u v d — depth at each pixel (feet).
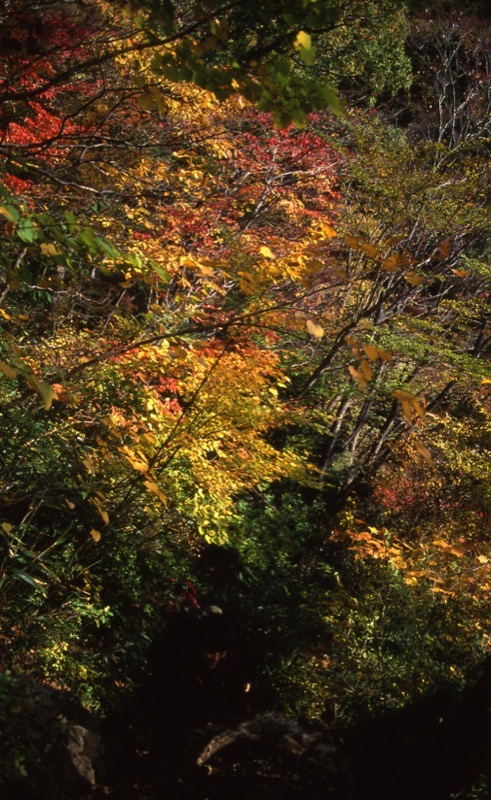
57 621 20.94
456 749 14.75
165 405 23.59
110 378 22.65
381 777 14.90
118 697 22.12
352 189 45.93
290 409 31.76
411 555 28.96
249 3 10.29
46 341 24.71
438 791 14.79
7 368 8.28
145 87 11.37
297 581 31.12
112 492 24.02
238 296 33.88
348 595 27.66
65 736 14.82
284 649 26.48
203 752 14.34
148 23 10.83
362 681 23.54
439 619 25.64
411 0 11.07
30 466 21.57
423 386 47.93
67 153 26.68
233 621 16.87
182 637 16.56
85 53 25.07
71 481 22.49
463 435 41.73
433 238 43.96
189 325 28.40
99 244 9.53
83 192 29.89
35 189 25.21
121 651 23.35
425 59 59.31
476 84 54.60
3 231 9.80
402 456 42.29
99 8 17.31
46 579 21.75
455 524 38.24
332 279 38.09
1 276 20.45
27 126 23.72
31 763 14.01
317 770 14.46
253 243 35.47
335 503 41.09
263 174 42.04
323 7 10.11
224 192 39.88
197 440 23.66
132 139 29.68
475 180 40.98
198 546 31.30
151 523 25.58
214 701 16.29
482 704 14.78
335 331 37.96
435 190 40.68
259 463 26.84
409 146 44.68
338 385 40.19
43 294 27.68
